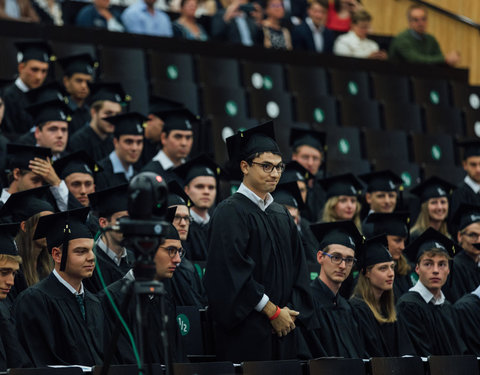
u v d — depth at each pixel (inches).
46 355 358.0
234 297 357.4
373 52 813.9
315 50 800.3
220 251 364.2
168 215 424.5
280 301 371.9
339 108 733.9
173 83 671.1
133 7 743.7
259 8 810.2
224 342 364.2
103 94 586.2
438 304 475.2
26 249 395.9
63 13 768.3
